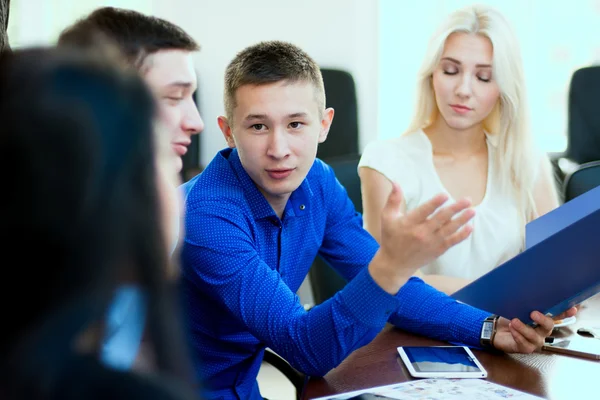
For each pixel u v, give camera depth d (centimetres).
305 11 395
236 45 401
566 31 386
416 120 230
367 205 226
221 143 406
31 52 49
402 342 156
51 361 46
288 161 146
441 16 386
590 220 124
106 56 51
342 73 371
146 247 49
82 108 46
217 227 144
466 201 106
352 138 370
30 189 44
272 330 136
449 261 219
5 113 45
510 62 210
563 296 143
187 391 50
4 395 44
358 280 126
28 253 44
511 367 141
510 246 221
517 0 385
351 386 132
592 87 343
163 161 71
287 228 161
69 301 45
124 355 54
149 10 403
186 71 119
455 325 155
